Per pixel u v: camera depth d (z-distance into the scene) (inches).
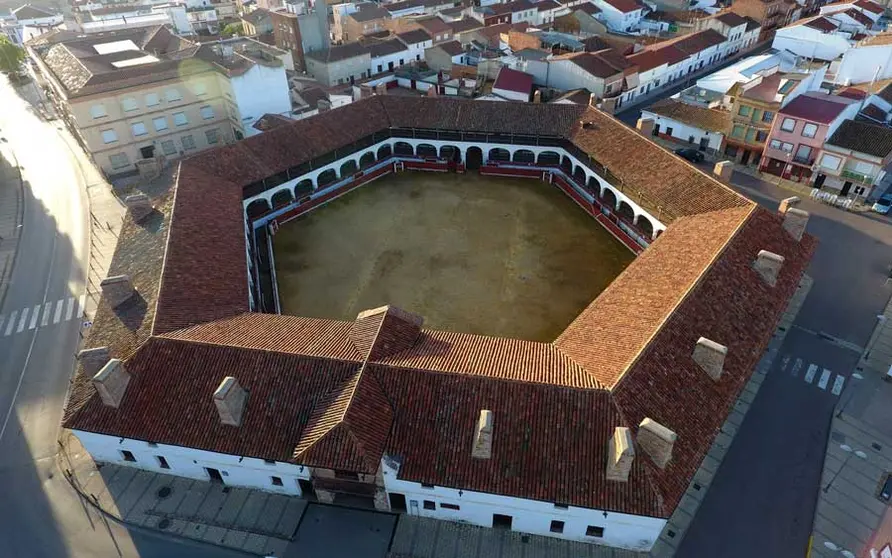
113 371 1259.8
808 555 1258.0
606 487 1126.4
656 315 1392.7
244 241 1847.9
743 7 4426.7
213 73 2881.4
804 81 2635.3
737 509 1341.0
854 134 2423.7
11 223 2458.2
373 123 2566.4
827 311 1886.1
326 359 1288.1
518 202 2492.6
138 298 1534.2
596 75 3223.4
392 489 1267.2
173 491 1400.1
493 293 1987.0
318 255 2190.0
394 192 2586.1
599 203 2324.1
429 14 4694.9
